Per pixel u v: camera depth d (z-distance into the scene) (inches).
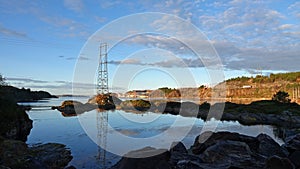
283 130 1087.6
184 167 391.9
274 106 1875.0
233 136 524.1
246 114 1652.3
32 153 546.9
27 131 976.9
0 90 1242.0
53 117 1473.9
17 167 438.6
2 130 818.8
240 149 437.7
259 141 509.7
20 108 1227.9
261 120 1536.7
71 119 1359.5
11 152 505.4
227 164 403.2
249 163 400.8
